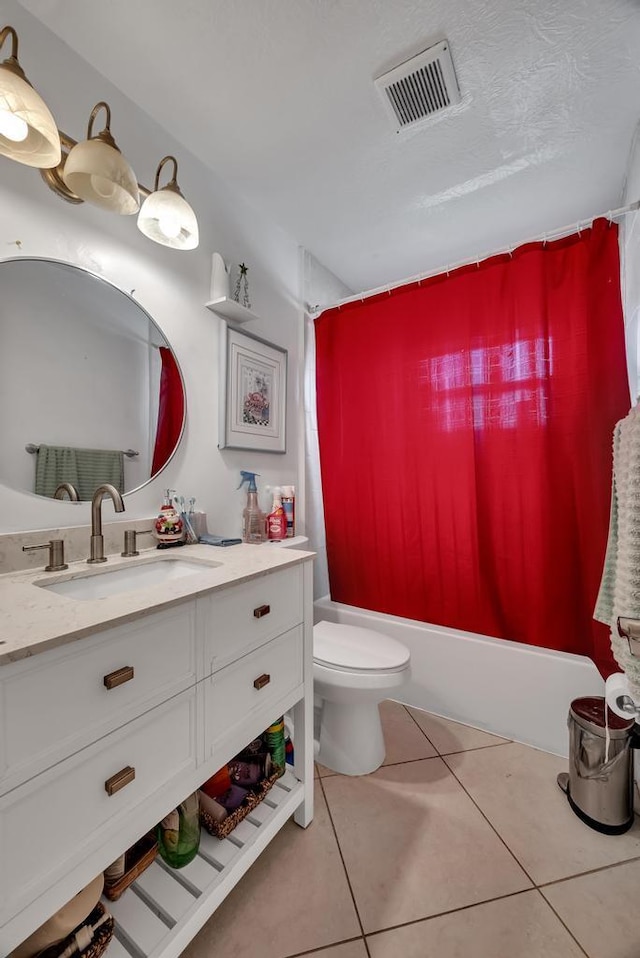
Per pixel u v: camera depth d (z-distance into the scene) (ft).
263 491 5.92
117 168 2.91
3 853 1.80
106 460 3.91
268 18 3.37
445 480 5.80
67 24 3.43
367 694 4.39
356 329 6.59
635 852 3.60
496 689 5.28
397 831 3.83
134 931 2.63
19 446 3.30
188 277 4.74
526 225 6.23
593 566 4.78
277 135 4.57
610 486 4.65
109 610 2.31
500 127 4.43
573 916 3.05
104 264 3.89
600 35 3.48
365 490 6.55
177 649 2.62
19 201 3.28
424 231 6.40
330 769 4.69
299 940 2.91
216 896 2.91
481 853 3.59
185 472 4.69
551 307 5.05
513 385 5.27
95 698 2.16
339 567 6.88
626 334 4.87
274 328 6.19
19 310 3.30
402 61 3.72
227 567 3.35
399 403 6.18
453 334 5.71
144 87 3.99
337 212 5.93
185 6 3.27
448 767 4.70
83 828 2.11
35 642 1.87
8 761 1.81
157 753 2.51
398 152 4.81
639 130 4.34
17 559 3.17
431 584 5.99
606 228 4.69
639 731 3.78
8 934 1.81
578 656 4.95
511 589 5.38
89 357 3.78
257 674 3.30
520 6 3.27
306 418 7.00
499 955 2.80
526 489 5.20
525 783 4.45
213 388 5.06
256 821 3.48
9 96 2.35
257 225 5.85
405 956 2.79
